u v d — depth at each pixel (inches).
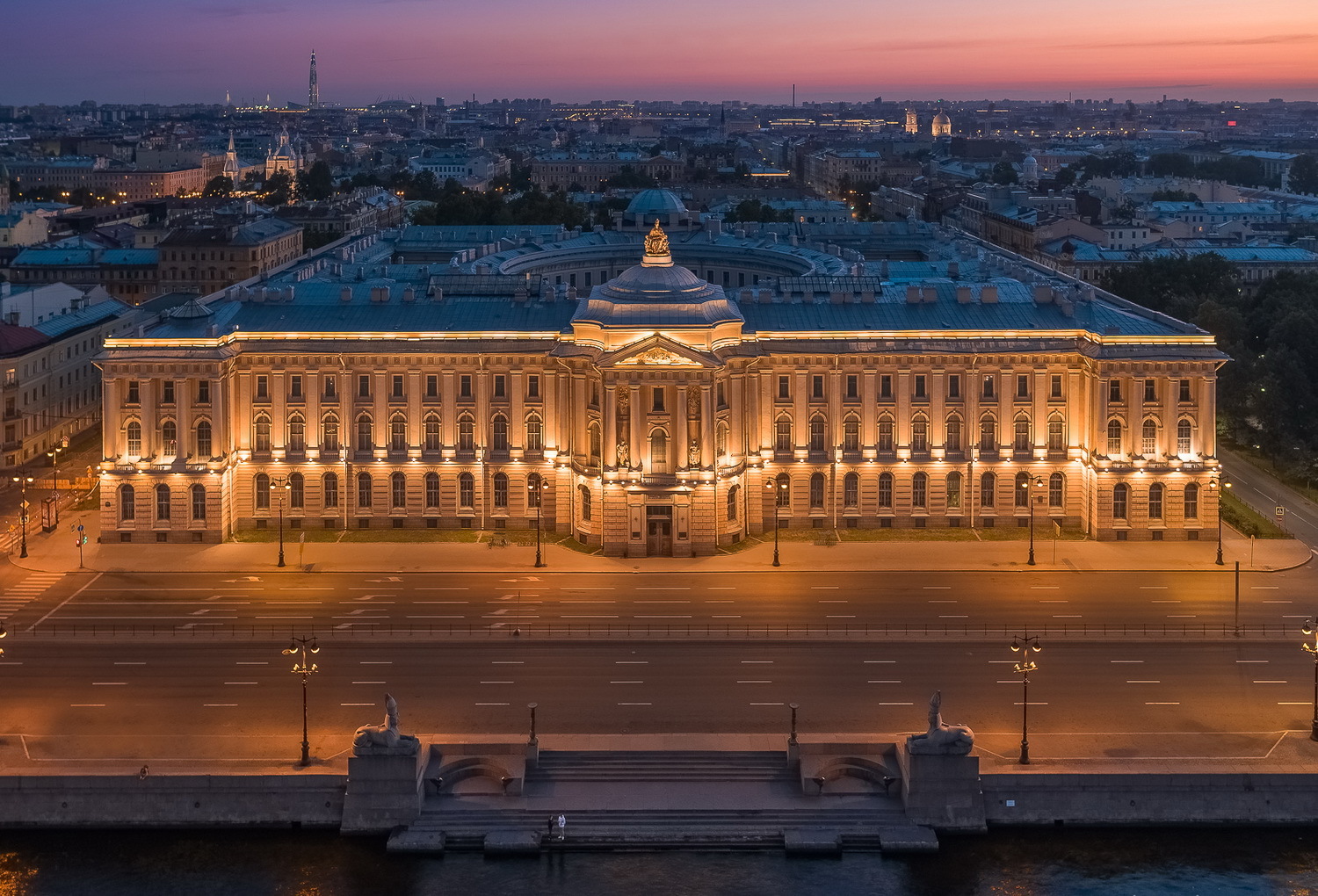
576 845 5521.7
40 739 6048.2
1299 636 7214.6
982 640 7150.6
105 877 5398.6
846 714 6304.1
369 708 6358.3
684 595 7829.7
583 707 6373.0
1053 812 5689.0
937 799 5644.7
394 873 5398.6
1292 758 5905.5
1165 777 5689.0
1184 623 7381.9
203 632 7249.0
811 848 5497.1
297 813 5684.1
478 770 5866.1
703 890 5300.2
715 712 6328.7
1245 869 5472.4
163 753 5930.1
